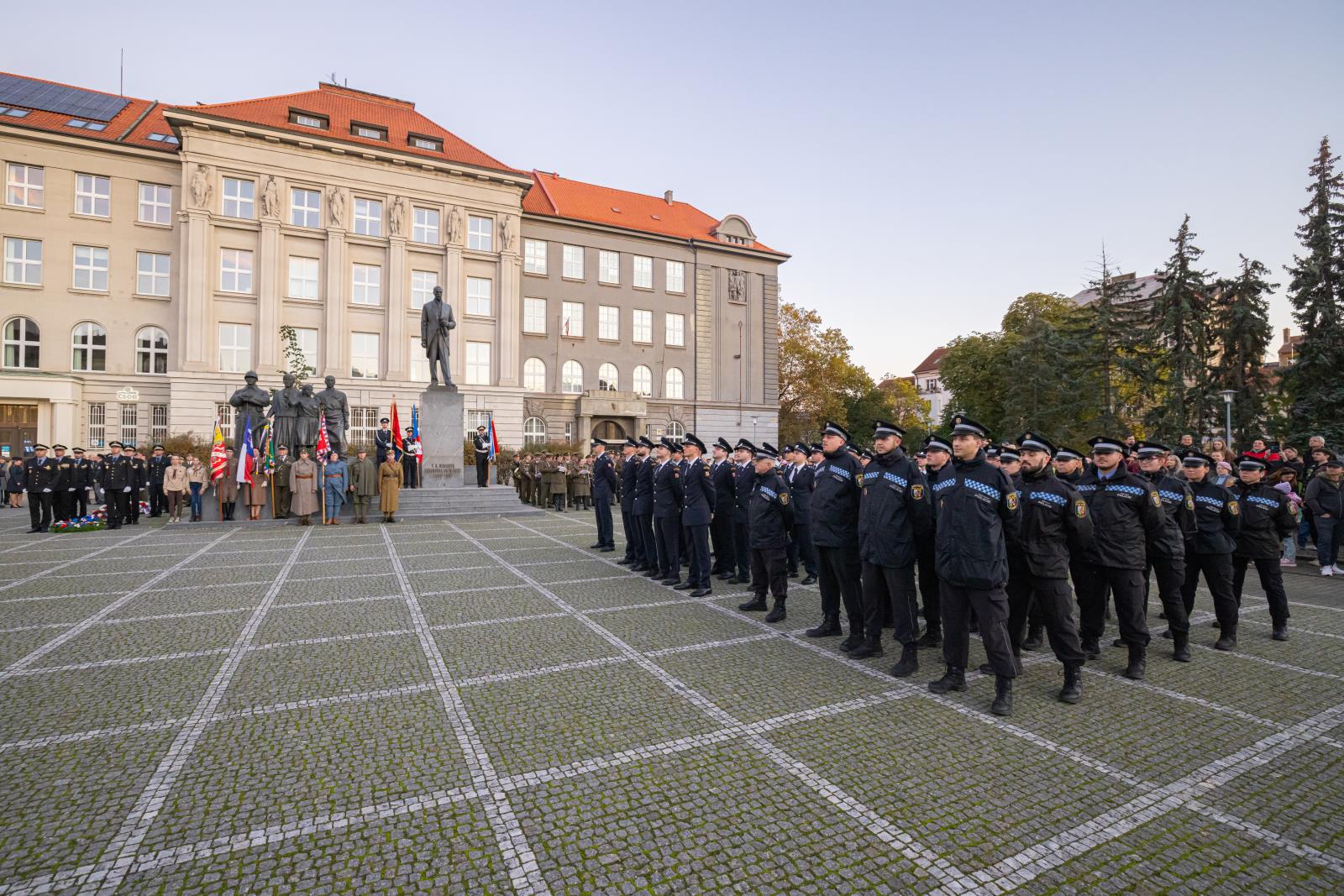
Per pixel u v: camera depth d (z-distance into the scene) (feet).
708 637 22.57
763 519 25.16
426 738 14.53
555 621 24.36
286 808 11.76
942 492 17.70
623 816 11.62
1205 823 11.71
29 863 10.14
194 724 15.16
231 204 106.73
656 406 147.23
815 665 19.83
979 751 14.30
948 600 17.84
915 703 16.98
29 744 14.08
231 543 44.34
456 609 26.11
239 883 9.78
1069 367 116.57
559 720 15.51
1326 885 10.09
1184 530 21.40
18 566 35.09
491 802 12.03
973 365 150.41
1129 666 19.39
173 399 100.63
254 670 18.75
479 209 123.95
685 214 169.27
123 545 43.42
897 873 10.19
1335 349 75.92
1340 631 24.56
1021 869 10.35
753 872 10.19
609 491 42.98
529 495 85.35
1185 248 94.94
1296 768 13.74
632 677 18.47
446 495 65.51
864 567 20.42
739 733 14.97
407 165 117.39
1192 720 16.12
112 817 11.41
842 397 193.88
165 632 22.49
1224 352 90.68
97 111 113.29
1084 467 22.84
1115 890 9.93
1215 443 33.88
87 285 103.35
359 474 58.29
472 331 124.16
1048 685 18.63
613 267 145.69
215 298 105.19
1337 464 35.88
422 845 10.76
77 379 99.71
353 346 114.32
